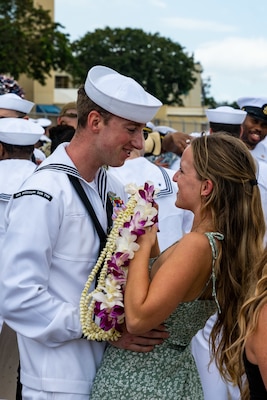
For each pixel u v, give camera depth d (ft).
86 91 9.15
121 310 8.84
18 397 13.17
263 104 16.84
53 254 9.08
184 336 8.86
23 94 21.93
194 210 8.84
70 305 9.04
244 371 8.00
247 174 8.66
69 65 107.34
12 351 13.24
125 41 142.20
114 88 8.95
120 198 10.19
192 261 8.28
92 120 9.10
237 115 16.12
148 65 140.77
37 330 8.89
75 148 9.32
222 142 8.76
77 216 9.11
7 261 8.87
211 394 12.33
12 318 8.96
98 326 9.10
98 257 9.32
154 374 8.87
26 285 8.77
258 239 8.71
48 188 8.96
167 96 144.66
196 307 8.66
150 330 8.76
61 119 19.26
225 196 8.58
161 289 8.16
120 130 9.03
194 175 8.73
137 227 8.64
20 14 98.68
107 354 9.24
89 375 9.31
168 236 13.67
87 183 9.28
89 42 142.61
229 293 8.66
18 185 13.12
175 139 19.56
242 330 7.54
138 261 8.55
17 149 13.98
